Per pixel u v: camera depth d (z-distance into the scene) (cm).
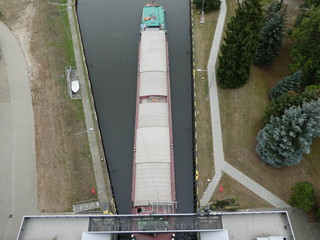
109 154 4359
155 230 3136
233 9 6131
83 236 3038
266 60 4950
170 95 4828
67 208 3706
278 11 4769
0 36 5684
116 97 4994
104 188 3888
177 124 4688
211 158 4125
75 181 3909
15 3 6328
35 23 5919
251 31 4066
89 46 5772
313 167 4000
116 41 5859
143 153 3859
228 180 3919
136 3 6569
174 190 3703
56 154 4134
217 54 5356
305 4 4969
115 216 3222
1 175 3962
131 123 4675
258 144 3991
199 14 6119
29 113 4566
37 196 3797
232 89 4834
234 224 3188
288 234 3103
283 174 3959
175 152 4391
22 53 5400
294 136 3503
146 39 5175
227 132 4366
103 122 4688
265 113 4181
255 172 3988
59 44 5541
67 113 4556
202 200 3769
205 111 4600
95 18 6288
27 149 4197
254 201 3753
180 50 5700
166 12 6381
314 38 4300
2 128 4403
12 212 3678
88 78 5075
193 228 3166
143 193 3553
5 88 4875
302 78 4500
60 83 4931
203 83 4947
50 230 3139
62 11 6225
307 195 3469
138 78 4803
